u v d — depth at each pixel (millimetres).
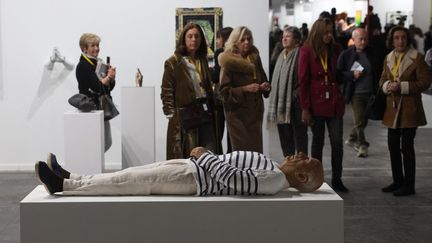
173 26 7844
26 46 7836
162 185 3574
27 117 7926
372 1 17312
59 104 7914
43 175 3531
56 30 7828
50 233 3418
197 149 3859
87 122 5973
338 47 6500
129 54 7879
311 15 18062
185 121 5504
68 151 5988
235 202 3408
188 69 5535
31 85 7883
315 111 6410
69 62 7844
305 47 6438
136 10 7824
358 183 7230
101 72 6695
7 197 6586
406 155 6535
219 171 3525
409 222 5594
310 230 3428
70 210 3408
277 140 10766
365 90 8719
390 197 6523
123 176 3588
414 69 6254
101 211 3410
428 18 16250
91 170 6004
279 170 3605
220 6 7793
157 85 7914
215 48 7801
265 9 7785
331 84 6430
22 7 7789
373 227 5438
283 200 3418
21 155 7977
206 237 3428
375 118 6570
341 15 14633
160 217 3418
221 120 6582
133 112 6723
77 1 7789
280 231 3428
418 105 6363
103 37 7852
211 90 5668
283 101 6891
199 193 3557
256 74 6066
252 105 5965
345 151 9367
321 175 3662
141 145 6746
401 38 6309
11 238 5109
